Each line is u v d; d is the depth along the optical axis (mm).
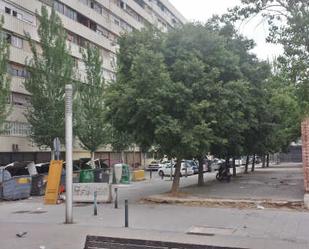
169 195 22562
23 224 15109
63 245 11523
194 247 9977
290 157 91438
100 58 46000
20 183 25062
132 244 9906
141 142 22812
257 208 18594
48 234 13078
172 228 13992
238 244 10422
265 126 32406
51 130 38094
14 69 40750
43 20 39094
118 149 49969
